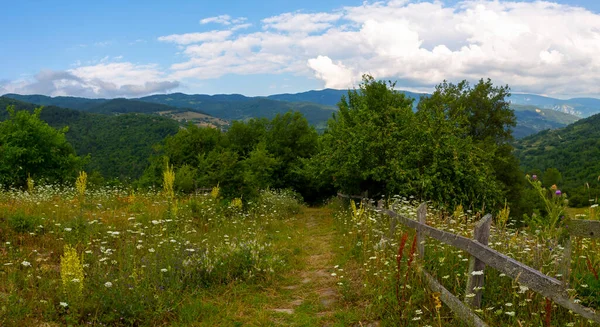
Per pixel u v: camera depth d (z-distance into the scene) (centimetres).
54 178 2602
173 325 500
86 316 485
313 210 2397
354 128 1878
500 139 3238
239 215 1448
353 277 688
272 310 573
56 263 672
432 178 1500
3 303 461
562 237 488
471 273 424
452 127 1753
